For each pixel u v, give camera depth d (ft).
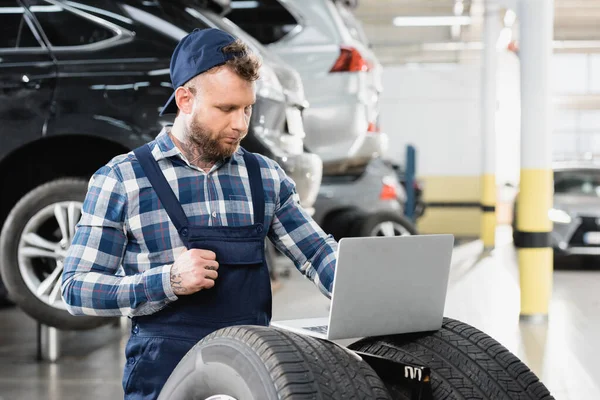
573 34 73.36
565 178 34.96
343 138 22.39
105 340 17.93
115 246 6.98
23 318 20.89
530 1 21.67
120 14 14.73
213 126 6.82
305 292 25.00
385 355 6.85
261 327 6.29
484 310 22.94
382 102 56.18
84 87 14.34
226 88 6.73
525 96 21.77
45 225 15.16
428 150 56.18
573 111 80.59
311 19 22.61
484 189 43.57
